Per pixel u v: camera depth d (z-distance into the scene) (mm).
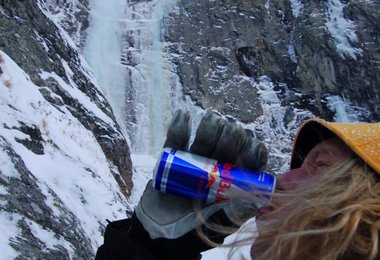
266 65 19844
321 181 813
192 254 1010
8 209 3715
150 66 18625
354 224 719
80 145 8133
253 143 1062
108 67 18125
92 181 6633
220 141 1063
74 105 9656
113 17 19328
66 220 4477
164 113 18062
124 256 1019
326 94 19094
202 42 19562
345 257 729
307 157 931
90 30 18453
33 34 9805
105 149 10094
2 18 9070
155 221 1022
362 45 19078
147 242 1024
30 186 4414
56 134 7285
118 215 6316
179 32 19500
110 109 12031
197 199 1002
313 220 755
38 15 10586
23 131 5910
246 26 20109
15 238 3414
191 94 18500
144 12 19812
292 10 20547
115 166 10375
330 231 729
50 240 3805
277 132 18531
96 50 18172
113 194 6902
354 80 18844
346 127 861
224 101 18641
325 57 19250
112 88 17859
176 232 1006
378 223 716
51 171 5754
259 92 19359
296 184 921
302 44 19672
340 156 869
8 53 8602
